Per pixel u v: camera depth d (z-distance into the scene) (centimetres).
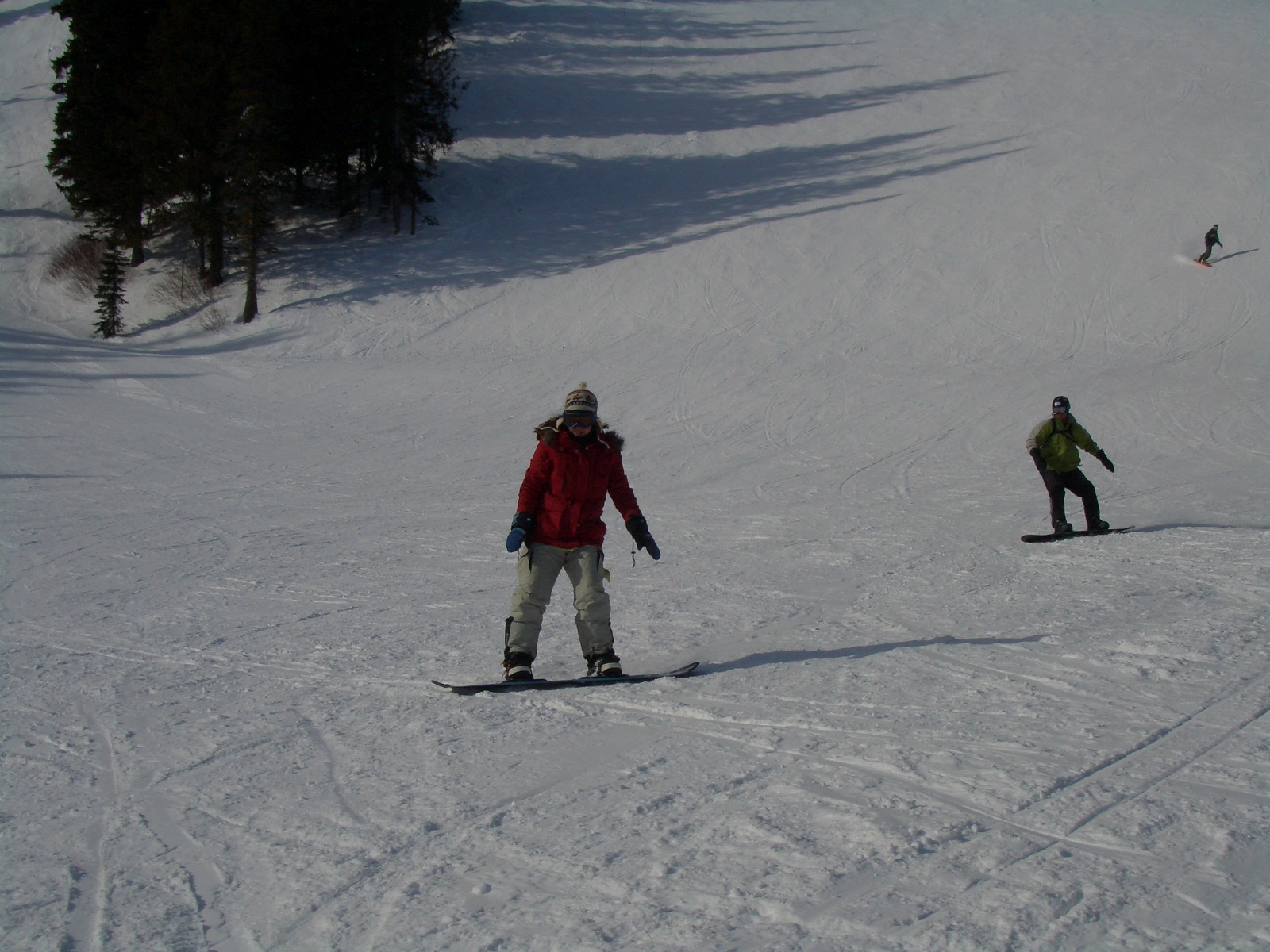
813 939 210
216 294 3219
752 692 407
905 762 310
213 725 416
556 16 5512
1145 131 3644
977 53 4844
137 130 3172
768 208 3422
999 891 224
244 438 1817
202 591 795
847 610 609
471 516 1211
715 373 2269
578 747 352
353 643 583
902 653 466
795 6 5806
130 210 3397
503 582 817
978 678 407
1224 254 2672
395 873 260
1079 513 1081
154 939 233
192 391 2245
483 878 252
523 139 4172
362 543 1028
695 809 286
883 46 5078
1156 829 251
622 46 5169
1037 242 2909
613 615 630
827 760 319
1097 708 355
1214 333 2270
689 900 231
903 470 1489
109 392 2177
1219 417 1670
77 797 333
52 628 667
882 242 3052
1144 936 203
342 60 3244
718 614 617
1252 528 886
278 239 3528
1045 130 3800
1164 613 524
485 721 395
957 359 2280
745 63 4947
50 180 4209
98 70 3431
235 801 321
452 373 2411
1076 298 2558
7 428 1778
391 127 3422
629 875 247
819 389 2098
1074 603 577
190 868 272
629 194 3694
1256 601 545
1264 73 4128
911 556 841
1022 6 5559
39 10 5628
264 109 2950
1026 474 1409
